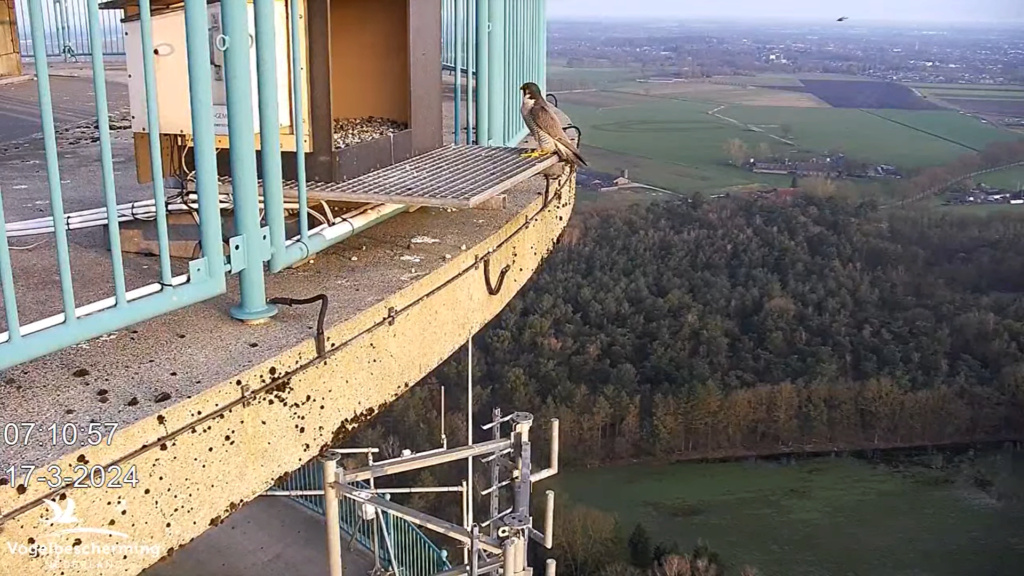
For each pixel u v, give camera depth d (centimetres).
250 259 244
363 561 679
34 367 211
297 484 776
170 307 213
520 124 603
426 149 397
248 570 671
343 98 390
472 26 458
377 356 268
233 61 229
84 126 701
